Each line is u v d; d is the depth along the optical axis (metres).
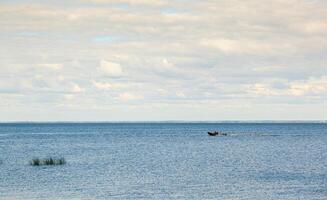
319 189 57.84
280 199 51.88
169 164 87.50
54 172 74.50
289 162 90.19
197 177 68.69
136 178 67.75
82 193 55.41
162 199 51.81
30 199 51.88
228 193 55.28
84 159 97.00
